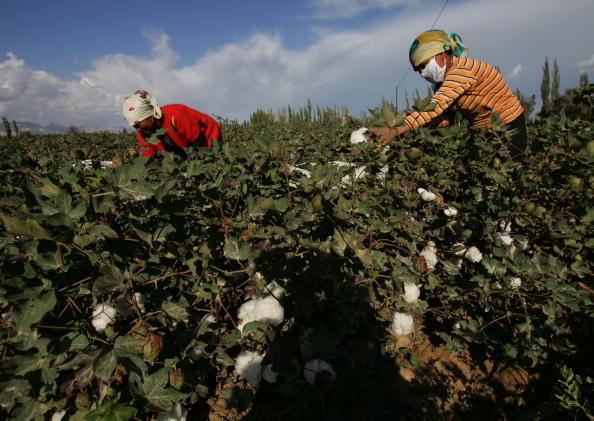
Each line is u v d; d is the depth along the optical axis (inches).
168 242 51.5
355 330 47.6
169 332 51.9
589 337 73.8
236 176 78.3
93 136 425.1
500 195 85.2
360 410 45.1
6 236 49.2
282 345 49.6
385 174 86.0
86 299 53.3
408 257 67.3
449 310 78.7
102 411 43.1
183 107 135.0
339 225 59.0
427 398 65.2
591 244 80.4
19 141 374.0
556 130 103.3
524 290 69.0
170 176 64.3
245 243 53.4
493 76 104.0
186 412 56.9
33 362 42.8
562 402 55.4
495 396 66.4
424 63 105.6
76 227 45.2
